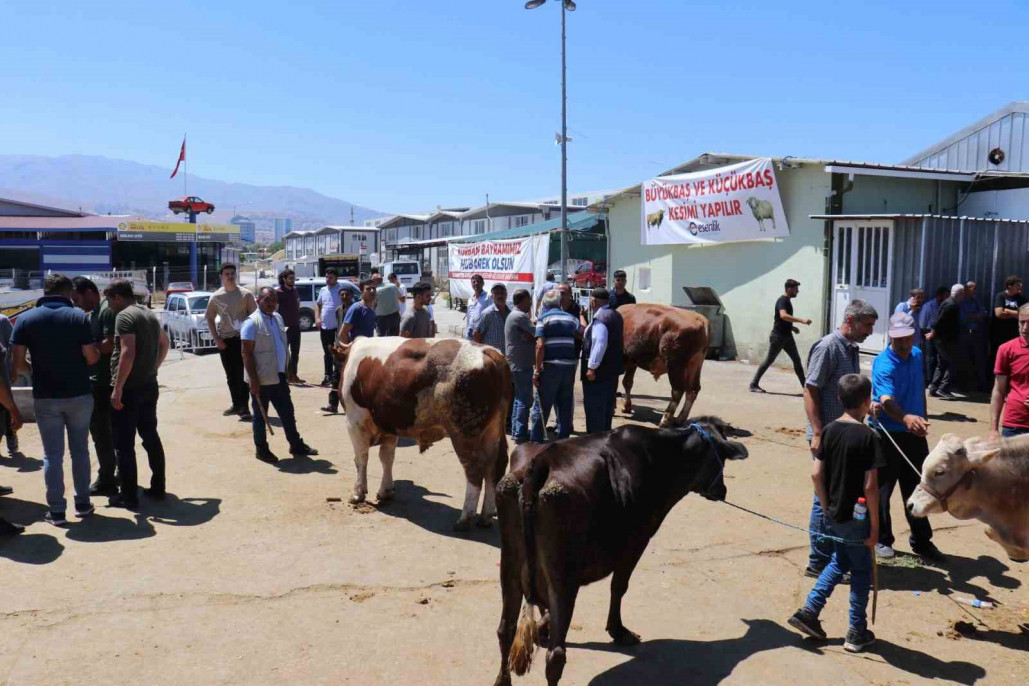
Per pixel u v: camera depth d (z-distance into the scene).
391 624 5.16
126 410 7.19
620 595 4.84
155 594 5.51
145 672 4.51
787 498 7.82
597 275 30.86
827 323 15.68
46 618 5.12
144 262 48.38
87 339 6.82
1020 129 18.20
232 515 7.21
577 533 4.12
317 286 26.88
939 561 6.34
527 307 9.52
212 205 51.34
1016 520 5.20
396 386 6.93
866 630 4.89
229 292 11.14
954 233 14.07
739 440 10.09
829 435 4.97
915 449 6.24
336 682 4.46
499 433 6.94
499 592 5.67
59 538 6.53
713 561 6.30
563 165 22.95
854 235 15.06
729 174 17.00
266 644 4.87
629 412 11.80
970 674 4.63
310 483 8.21
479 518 7.02
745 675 4.61
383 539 6.68
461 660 4.72
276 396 9.05
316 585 5.73
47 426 6.73
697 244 18.45
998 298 13.83
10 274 41.16
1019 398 6.30
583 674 4.60
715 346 17.91
